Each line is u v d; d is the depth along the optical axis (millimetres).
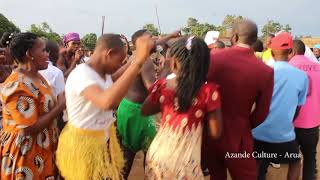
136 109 4590
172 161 3316
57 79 4910
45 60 3699
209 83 3379
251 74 3711
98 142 3367
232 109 3787
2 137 3621
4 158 3574
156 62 4469
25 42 3566
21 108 3482
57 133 3859
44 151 3662
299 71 4559
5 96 3514
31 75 3625
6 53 4605
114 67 3361
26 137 3529
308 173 5379
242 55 3754
